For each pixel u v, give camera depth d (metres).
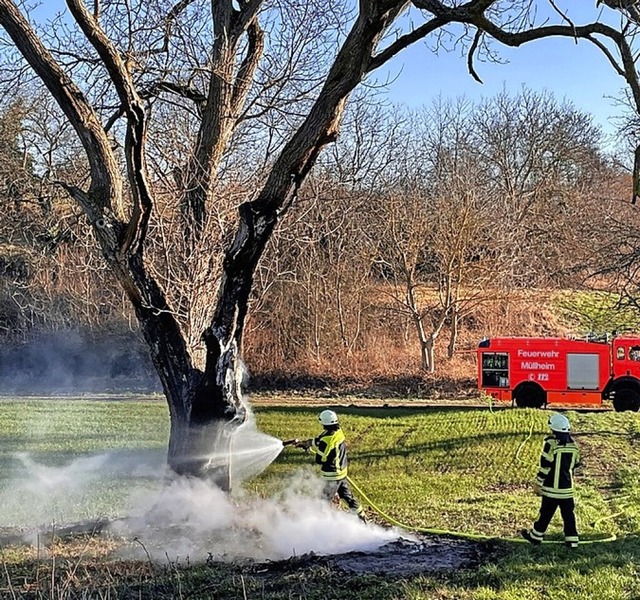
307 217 32.91
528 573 8.88
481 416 23.62
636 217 31.30
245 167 16.31
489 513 12.27
